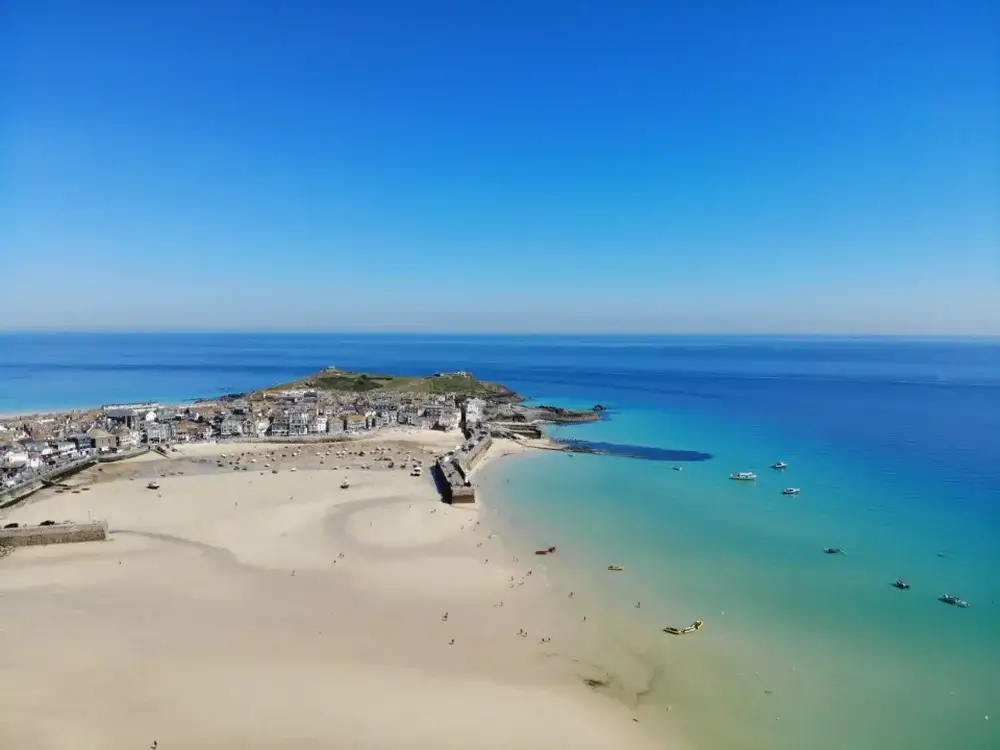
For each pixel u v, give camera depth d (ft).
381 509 398.62
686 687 206.49
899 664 217.77
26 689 196.44
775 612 255.50
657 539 342.23
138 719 183.83
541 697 200.64
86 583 279.69
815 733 183.32
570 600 268.00
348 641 232.32
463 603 264.72
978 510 384.68
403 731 182.09
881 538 338.54
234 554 317.63
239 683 203.41
